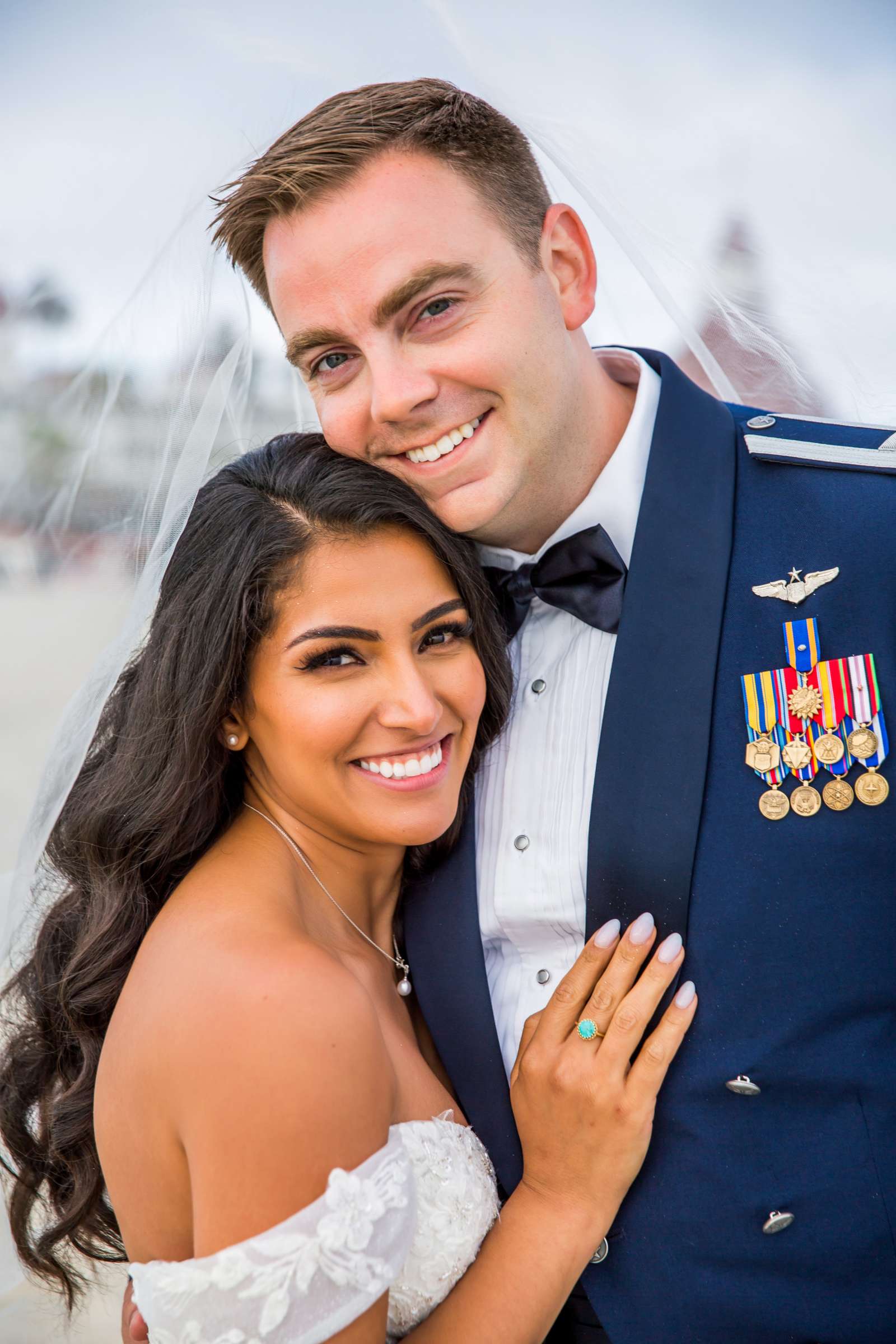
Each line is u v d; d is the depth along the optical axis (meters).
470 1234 1.64
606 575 1.79
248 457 1.77
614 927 1.66
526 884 1.82
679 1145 1.65
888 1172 1.59
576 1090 1.62
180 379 1.83
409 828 1.73
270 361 2.01
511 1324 1.58
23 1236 2.04
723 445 1.81
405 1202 1.44
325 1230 1.35
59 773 1.87
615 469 1.83
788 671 1.64
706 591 1.70
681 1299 1.66
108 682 1.83
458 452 1.71
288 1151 1.39
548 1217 1.64
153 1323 1.44
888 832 1.58
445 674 1.74
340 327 1.64
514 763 1.88
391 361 1.63
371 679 1.68
